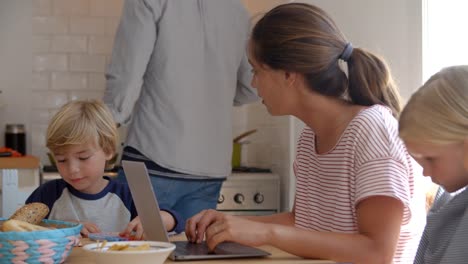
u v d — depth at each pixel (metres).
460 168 1.49
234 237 1.56
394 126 1.68
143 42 2.78
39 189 2.29
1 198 3.30
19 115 4.10
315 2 3.37
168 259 1.55
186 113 2.88
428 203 2.34
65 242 1.43
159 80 2.87
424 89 1.51
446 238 1.59
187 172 2.89
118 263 1.35
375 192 1.59
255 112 4.19
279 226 1.59
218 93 2.98
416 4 2.87
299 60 1.71
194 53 2.90
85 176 2.13
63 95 4.13
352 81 1.78
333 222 1.75
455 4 2.83
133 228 1.94
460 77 1.47
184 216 2.96
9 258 1.37
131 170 1.71
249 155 4.23
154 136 2.87
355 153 1.68
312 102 1.76
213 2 2.93
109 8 4.16
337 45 1.75
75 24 4.14
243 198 3.72
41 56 4.11
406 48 2.93
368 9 3.11
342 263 1.57
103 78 4.16
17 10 4.09
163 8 2.81
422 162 1.54
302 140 1.93
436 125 1.45
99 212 2.22
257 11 4.07
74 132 2.07
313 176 1.84
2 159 3.30
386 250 1.58
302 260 1.55
